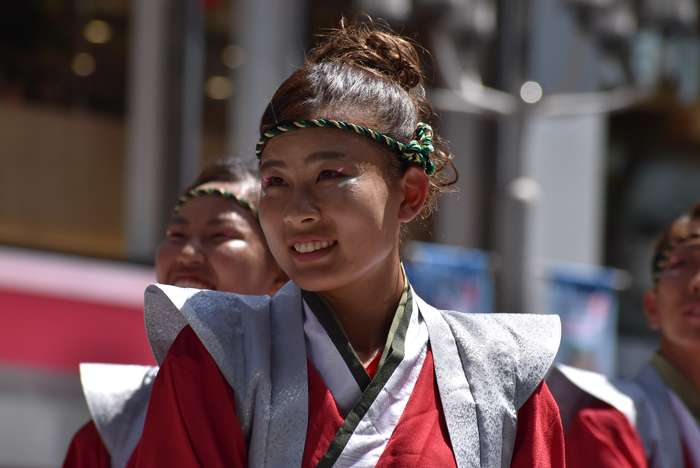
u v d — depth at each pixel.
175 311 5.11
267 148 4.79
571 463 7.37
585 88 20.97
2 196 16.67
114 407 6.38
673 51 22.44
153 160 18.41
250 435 4.61
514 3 20.61
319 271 4.63
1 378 14.88
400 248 5.64
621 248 24.19
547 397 5.13
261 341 4.76
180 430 4.57
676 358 8.13
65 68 17.52
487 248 21.72
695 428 7.80
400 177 4.90
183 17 18.78
